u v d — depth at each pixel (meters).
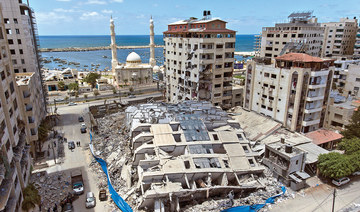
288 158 42.75
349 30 129.75
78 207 39.38
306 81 53.50
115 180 45.41
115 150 55.25
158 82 130.12
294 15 107.06
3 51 39.72
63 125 76.81
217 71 70.00
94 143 61.47
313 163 47.28
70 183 45.84
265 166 48.03
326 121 65.81
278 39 98.81
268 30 107.12
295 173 43.91
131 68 134.25
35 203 34.41
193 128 50.50
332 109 64.00
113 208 39.09
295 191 42.53
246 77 67.88
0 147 29.67
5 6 63.75
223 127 53.50
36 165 51.59
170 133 48.09
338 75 92.06
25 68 67.69
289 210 38.12
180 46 74.06
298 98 53.94
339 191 42.66
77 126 75.94
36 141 57.41
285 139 53.25
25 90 49.97
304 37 95.94
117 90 123.31
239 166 43.59
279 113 58.94
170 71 81.81
